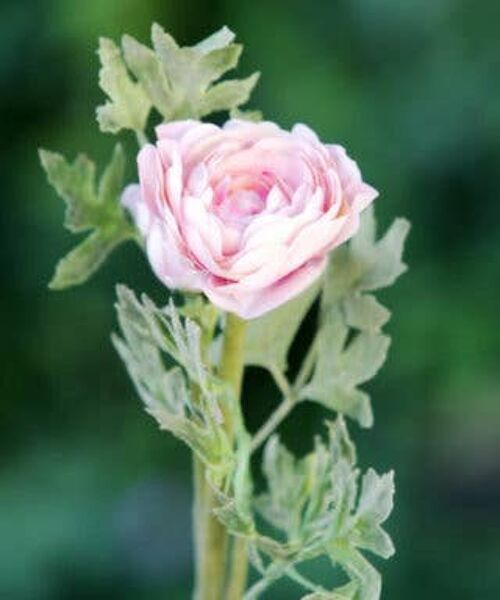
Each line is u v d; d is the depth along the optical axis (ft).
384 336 1.93
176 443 5.70
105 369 5.98
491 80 5.74
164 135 1.79
